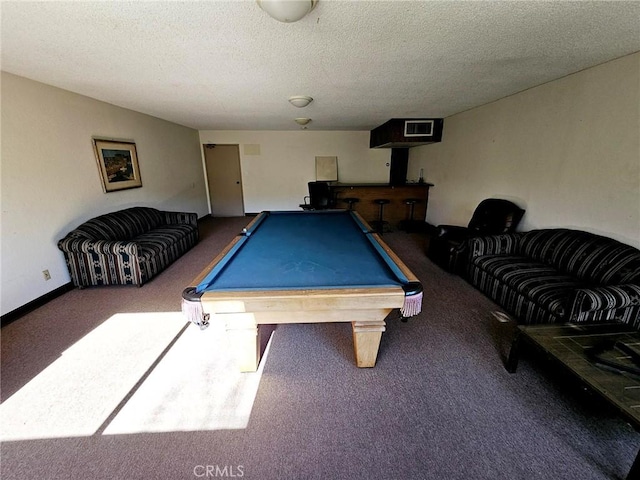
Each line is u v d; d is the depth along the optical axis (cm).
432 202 582
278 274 183
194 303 151
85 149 344
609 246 229
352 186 613
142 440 147
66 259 314
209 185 718
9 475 131
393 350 216
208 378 189
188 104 390
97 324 253
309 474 131
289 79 276
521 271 262
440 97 356
